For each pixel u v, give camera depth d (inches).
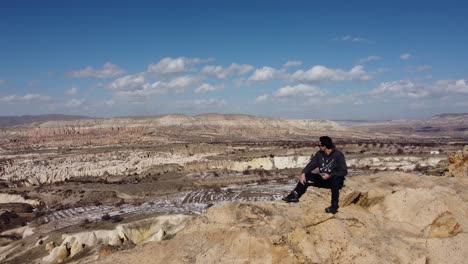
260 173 5354.3
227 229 551.5
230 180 5073.8
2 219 3799.2
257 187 4522.6
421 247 566.3
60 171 6181.1
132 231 2891.2
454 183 723.4
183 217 3021.7
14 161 7372.1
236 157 6220.5
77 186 5152.6
